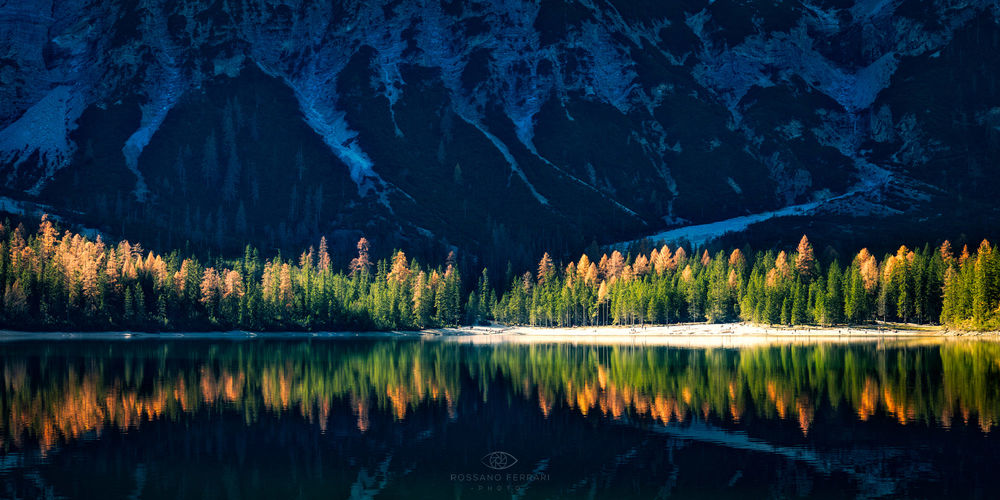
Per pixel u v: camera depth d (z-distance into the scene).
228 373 107.06
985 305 161.12
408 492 49.50
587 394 86.81
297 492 49.53
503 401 82.62
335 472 54.03
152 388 91.88
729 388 89.38
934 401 78.38
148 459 57.53
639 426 68.56
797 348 143.88
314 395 87.00
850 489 48.91
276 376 104.00
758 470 53.59
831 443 61.09
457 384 95.88
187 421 71.69
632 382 96.12
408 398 84.81
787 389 87.69
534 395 86.56
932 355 122.25
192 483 51.44
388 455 58.75
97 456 58.50
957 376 95.50
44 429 67.94
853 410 74.38
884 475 51.91
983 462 54.84
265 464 56.28
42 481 51.78
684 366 113.56
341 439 64.12
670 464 55.41
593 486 50.56
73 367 112.94
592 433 66.00
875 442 61.22
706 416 72.75
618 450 59.81
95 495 48.78
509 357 134.38
